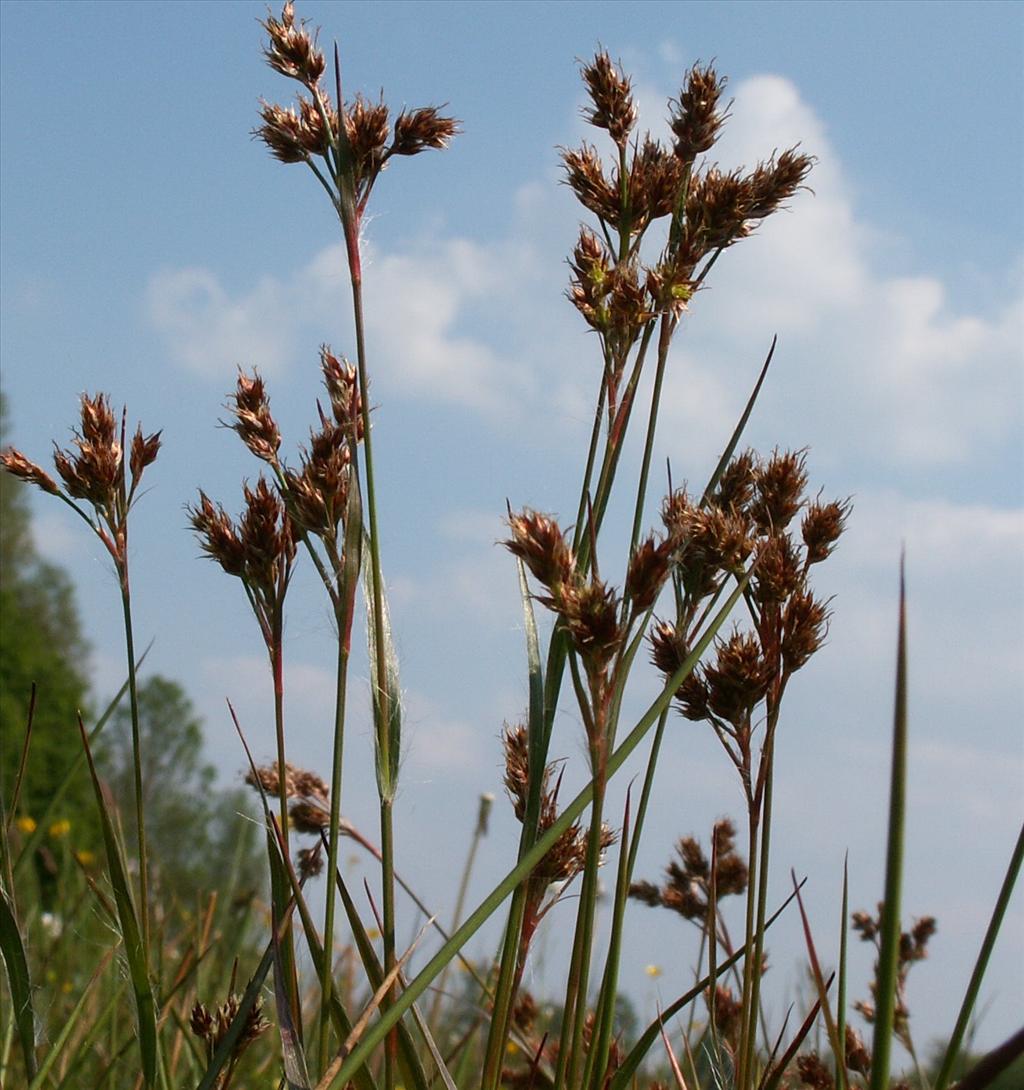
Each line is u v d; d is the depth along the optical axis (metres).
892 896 0.31
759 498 0.36
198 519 0.36
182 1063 0.44
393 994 0.34
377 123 0.36
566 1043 0.34
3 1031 0.43
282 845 0.35
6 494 5.94
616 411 0.36
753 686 0.35
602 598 0.33
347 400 0.36
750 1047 0.35
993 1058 0.30
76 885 0.54
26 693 3.73
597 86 0.37
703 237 0.36
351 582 0.35
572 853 0.35
